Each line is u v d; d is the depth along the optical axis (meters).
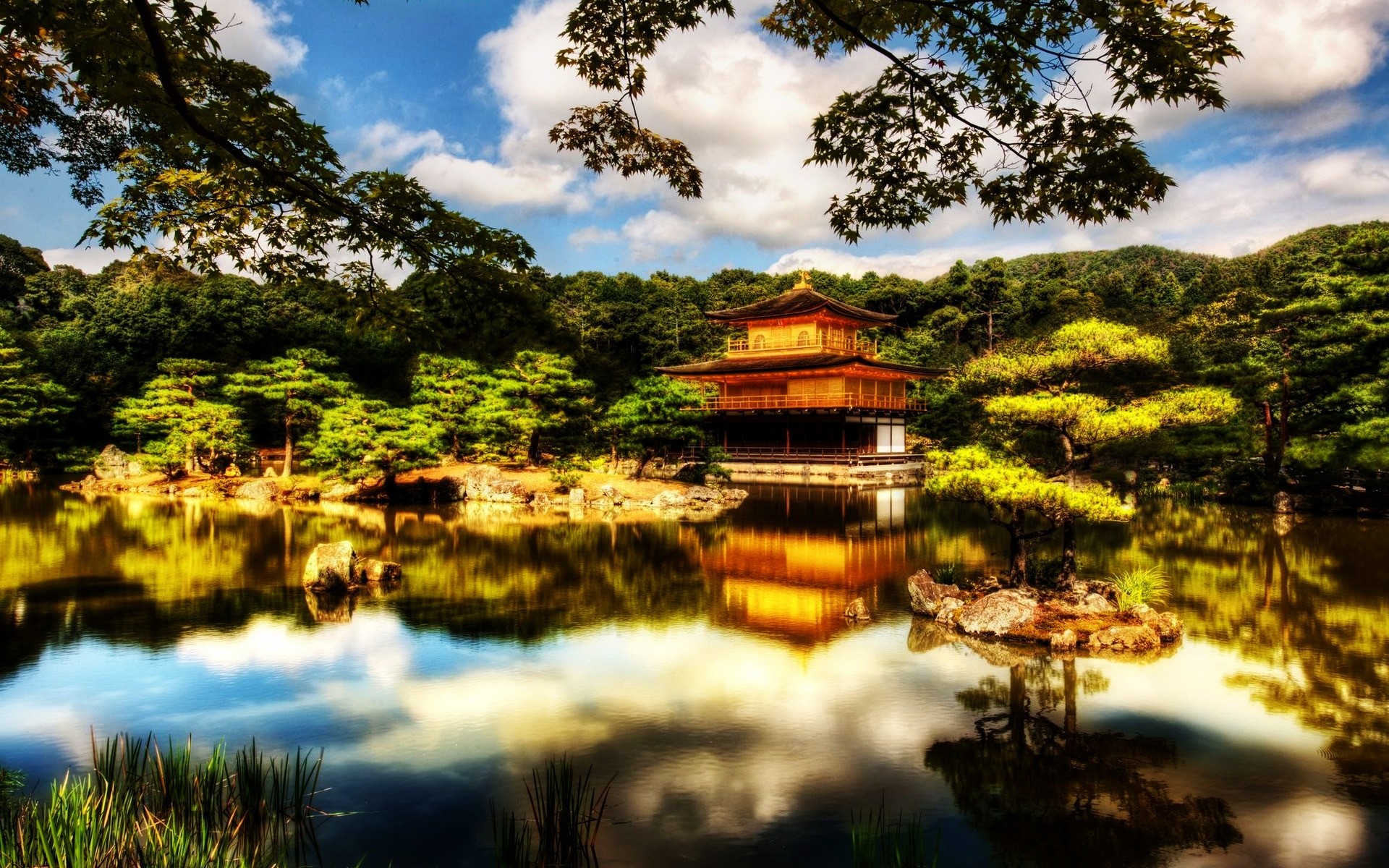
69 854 6.66
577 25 7.80
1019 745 11.02
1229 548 25.59
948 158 7.93
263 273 8.75
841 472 53.03
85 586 20.72
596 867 8.08
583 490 38.97
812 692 13.12
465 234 8.03
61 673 13.94
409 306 8.97
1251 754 10.71
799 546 27.28
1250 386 36.75
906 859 8.19
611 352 84.00
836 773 10.23
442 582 21.58
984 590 19.02
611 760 10.62
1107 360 20.50
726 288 111.06
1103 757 10.66
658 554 25.70
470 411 44.34
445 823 8.97
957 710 12.32
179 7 6.04
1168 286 102.00
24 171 10.09
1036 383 21.62
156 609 18.36
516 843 7.96
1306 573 21.94
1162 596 19.34
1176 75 6.38
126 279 74.06
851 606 17.80
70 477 50.41
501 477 41.16
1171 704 12.50
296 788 9.16
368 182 7.47
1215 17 6.19
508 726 11.78
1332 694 12.86
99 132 10.08
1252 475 38.22
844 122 7.97
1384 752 10.75
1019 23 6.57
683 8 7.50
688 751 10.89
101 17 5.81
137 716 12.05
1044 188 7.54
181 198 7.95
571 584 21.27
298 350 45.12
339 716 12.09
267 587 20.73
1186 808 9.30
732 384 64.69
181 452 42.97
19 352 49.47
